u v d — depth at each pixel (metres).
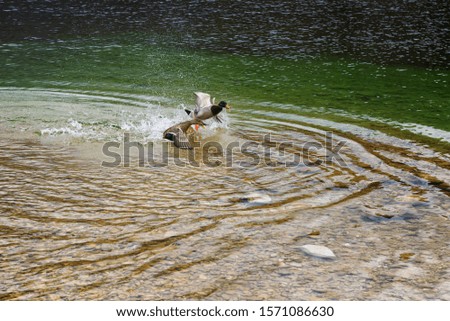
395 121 13.40
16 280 6.34
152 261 6.83
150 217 8.07
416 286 6.41
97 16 29.27
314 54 21.70
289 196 8.98
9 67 19.00
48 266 6.66
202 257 6.96
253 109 14.23
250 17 29.03
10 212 8.09
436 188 9.37
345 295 6.20
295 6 31.83
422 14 29.31
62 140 11.60
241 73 18.64
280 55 21.52
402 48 22.67
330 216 8.23
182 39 24.25
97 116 13.34
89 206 8.40
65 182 9.33
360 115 13.89
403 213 8.38
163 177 9.73
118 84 16.77
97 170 9.96
